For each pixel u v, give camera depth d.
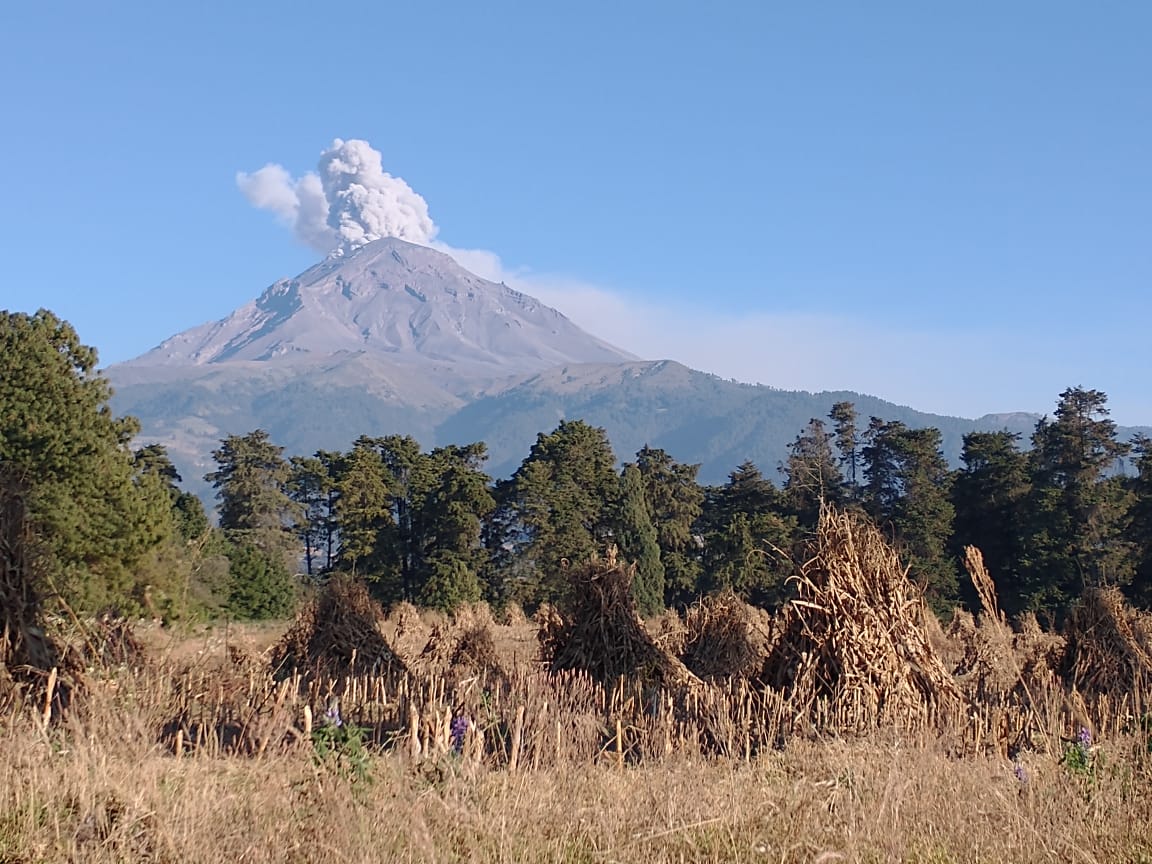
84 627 10.33
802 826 6.35
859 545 11.55
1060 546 52.28
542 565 60.56
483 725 9.28
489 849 5.88
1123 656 13.38
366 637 15.47
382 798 6.41
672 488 69.06
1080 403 56.06
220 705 9.84
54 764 6.75
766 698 10.77
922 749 8.39
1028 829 6.18
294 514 70.31
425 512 62.09
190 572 18.17
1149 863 5.84
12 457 25.25
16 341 27.42
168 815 5.98
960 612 28.02
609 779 7.77
